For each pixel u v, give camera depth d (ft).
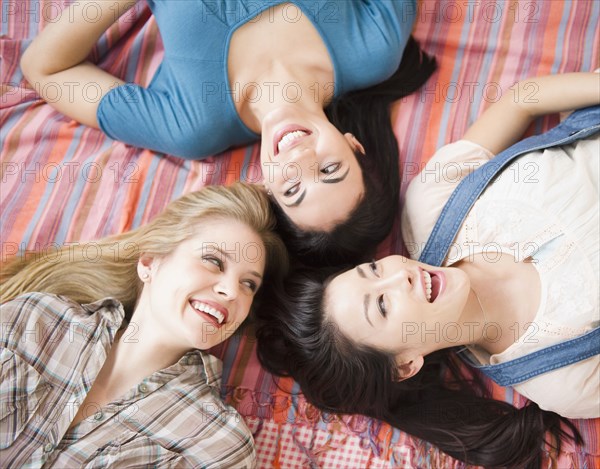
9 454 3.58
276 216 4.27
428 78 4.86
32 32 4.95
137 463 3.71
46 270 4.31
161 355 3.98
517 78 4.77
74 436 3.71
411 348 3.76
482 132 4.38
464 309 3.95
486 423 4.24
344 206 4.03
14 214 4.62
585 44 4.69
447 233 4.13
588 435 4.18
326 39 4.34
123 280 4.32
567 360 3.81
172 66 4.42
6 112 4.86
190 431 3.88
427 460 4.24
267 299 4.28
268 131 4.14
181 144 4.54
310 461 4.21
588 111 4.16
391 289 3.66
